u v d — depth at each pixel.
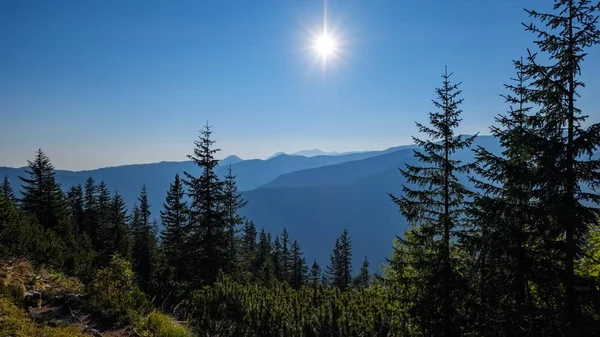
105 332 8.62
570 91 8.55
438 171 12.22
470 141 11.77
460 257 12.09
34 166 40.88
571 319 8.08
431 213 12.21
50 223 40.09
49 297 9.80
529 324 8.57
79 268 14.58
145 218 47.94
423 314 11.18
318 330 9.21
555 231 8.58
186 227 24.59
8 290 9.01
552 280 9.02
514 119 10.16
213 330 9.76
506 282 9.98
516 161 9.83
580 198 8.45
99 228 49.78
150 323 9.38
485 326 9.73
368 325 9.34
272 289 13.30
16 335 7.10
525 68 9.21
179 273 25.58
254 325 9.84
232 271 23.69
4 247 12.21
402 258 13.62
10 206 16.72
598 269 9.72
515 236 9.40
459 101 11.91
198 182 24.28
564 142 8.66
